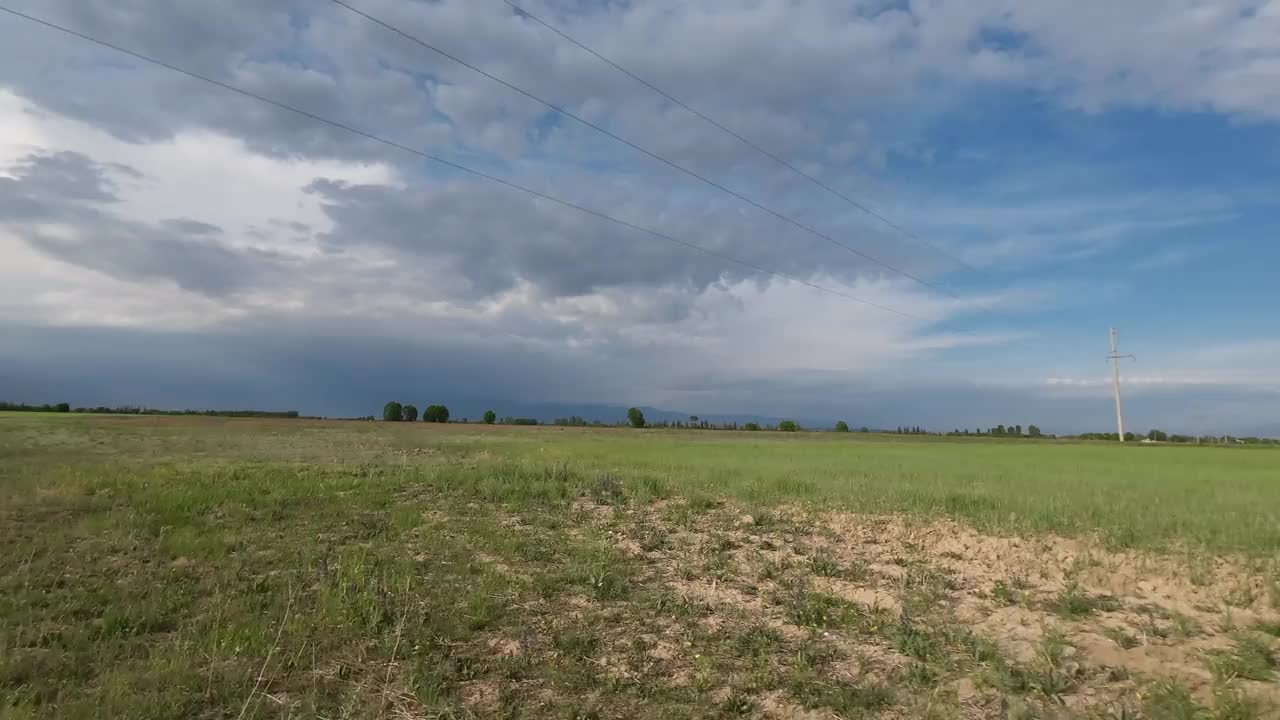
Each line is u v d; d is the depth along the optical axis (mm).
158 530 12180
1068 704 5578
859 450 42688
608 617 7867
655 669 6418
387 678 6188
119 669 6242
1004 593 8609
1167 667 6285
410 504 15688
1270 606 8047
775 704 5754
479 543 11570
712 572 9914
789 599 8484
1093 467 29641
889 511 14867
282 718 5422
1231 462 34844
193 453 30031
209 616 7676
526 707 5676
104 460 25469
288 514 14117
